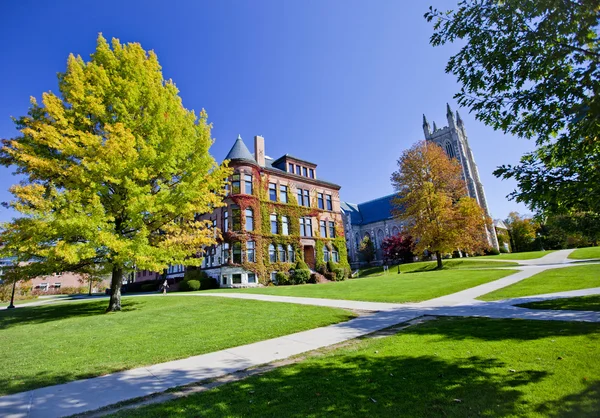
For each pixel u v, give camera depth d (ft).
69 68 45.55
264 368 19.98
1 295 121.49
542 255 131.95
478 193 236.22
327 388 15.47
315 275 115.14
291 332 30.01
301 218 128.36
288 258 118.62
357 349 22.49
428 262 157.17
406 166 126.31
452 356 18.81
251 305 47.60
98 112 44.45
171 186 51.70
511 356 17.88
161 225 50.83
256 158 124.77
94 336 30.73
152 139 46.09
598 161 14.46
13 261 44.09
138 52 50.62
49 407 15.39
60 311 55.06
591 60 14.26
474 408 12.27
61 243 38.22
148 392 16.92
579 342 19.22
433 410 12.38
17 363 22.99
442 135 234.38
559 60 15.05
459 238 114.83
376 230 239.09
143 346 26.58
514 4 14.39
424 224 120.37
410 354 19.95
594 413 11.09
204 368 20.62
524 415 11.43
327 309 41.06
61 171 41.83
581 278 53.52
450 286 60.59
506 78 15.87
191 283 99.66
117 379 19.20
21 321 46.09
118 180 41.60
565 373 14.76
